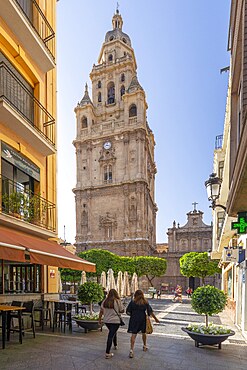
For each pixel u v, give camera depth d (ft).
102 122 192.65
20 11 31.04
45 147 36.81
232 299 51.47
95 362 20.22
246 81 16.76
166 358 21.97
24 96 35.76
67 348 23.76
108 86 200.85
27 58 35.40
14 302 28.53
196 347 26.00
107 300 22.59
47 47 38.40
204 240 181.47
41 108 36.70
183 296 135.44
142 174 169.89
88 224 173.58
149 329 23.30
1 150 30.07
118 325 22.13
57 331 31.45
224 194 48.55
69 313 33.40
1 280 31.40
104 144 180.96
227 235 52.39
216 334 25.45
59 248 33.32
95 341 26.91
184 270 107.76
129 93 181.06
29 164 35.53
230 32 24.25
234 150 24.80
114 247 164.35
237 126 24.75
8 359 20.29
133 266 131.44
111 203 172.14
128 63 195.52
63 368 18.63
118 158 176.04
